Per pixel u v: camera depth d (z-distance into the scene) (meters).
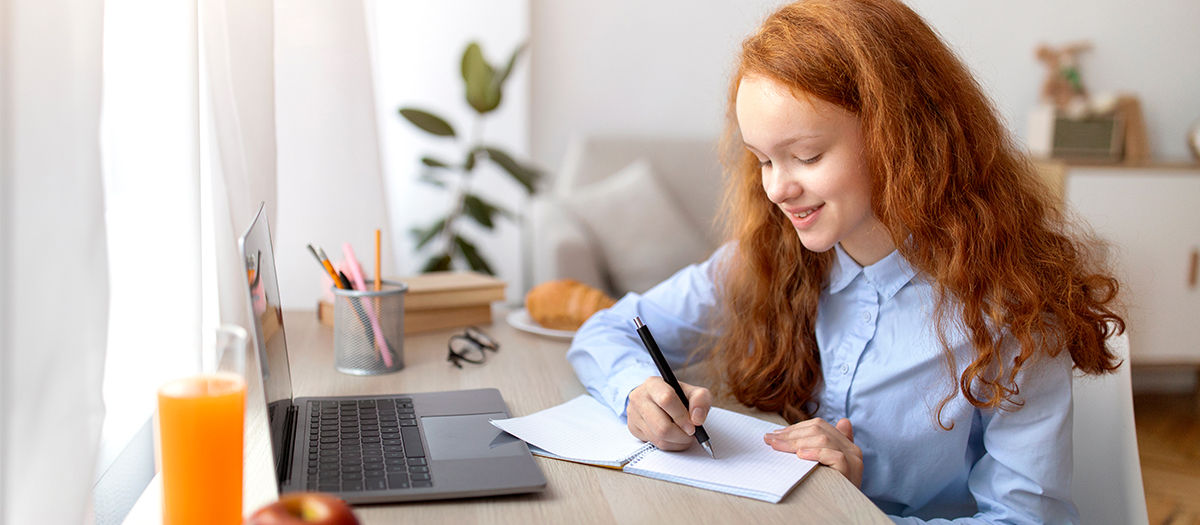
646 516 0.77
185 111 1.11
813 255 1.14
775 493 0.81
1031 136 3.47
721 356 1.22
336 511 0.52
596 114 3.57
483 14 3.39
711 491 0.83
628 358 1.09
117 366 1.15
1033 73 3.50
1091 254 1.12
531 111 3.53
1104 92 3.50
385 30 3.35
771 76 0.92
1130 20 3.47
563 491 0.82
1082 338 1.02
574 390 1.14
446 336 1.41
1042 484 0.98
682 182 3.47
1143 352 3.16
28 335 0.61
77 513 0.66
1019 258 1.01
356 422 0.96
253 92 1.16
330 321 1.44
